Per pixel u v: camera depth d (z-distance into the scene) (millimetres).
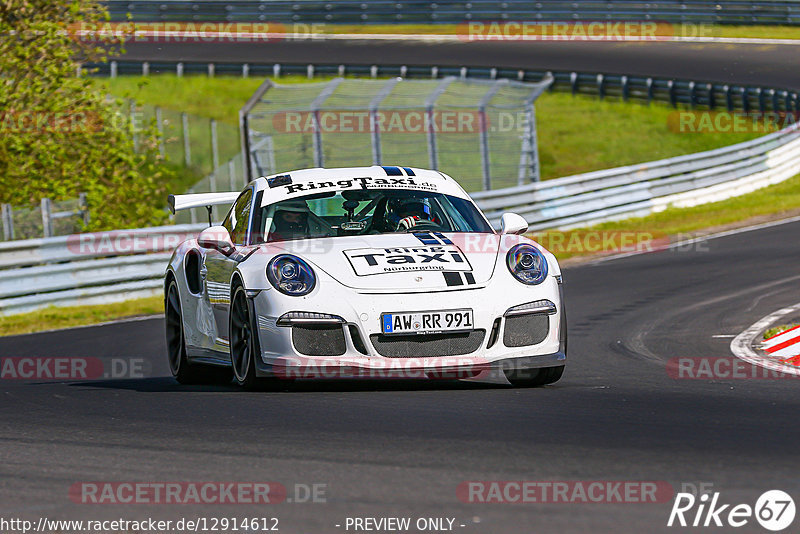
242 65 136750
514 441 16797
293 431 18172
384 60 143000
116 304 50438
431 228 25188
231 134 108438
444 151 96062
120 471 15688
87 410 21922
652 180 76500
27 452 17469
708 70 132750
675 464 15023
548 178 107750
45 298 48812
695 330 34375
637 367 27406
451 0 160000
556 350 22812
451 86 93750
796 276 46219
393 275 22312
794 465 14867
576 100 129000
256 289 22594
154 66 138250
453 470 14883
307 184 26422
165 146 102250
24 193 66500
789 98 109750
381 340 21797
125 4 163375
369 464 15422
